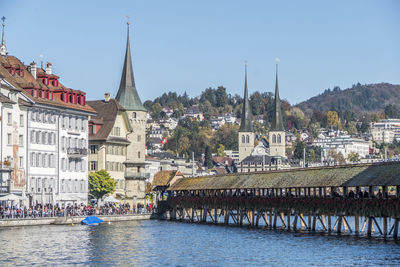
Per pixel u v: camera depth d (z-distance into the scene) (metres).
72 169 192.75
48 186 181.25
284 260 102.12
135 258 107.06
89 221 166.75
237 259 104.81
